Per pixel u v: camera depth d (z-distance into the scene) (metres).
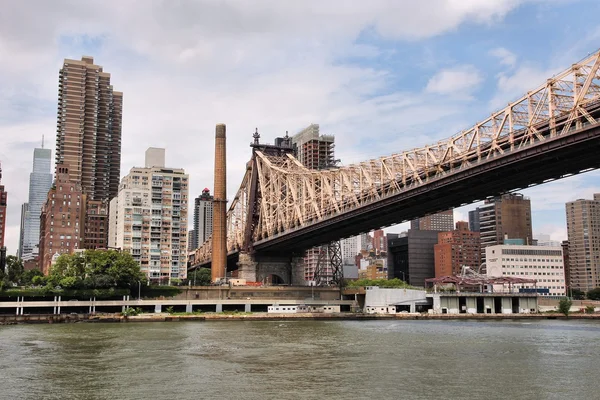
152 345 97.19
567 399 55.56
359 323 163.50
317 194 192.62
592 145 96.88
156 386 61.31
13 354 85.19
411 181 147.50
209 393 58.00
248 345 97.94
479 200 140.50
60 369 71.62
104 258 193.75
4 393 58.16
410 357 82.94
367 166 162.62
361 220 172.62
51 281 188.62
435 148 133.88
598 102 97.62
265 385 61.84
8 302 178.12
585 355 85.06
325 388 60.31
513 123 110.38
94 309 187.88
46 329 132.75
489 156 114.69
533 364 76.25
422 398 55.84
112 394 57.66
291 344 99.75
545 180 120.62
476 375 67.88
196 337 112.12
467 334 121.25
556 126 99.69
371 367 73.62
